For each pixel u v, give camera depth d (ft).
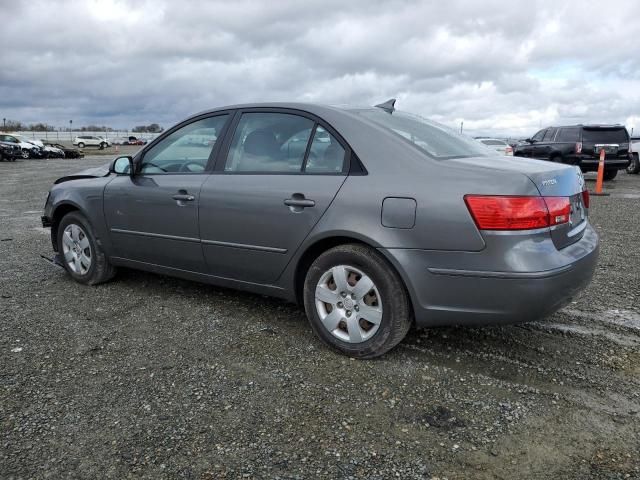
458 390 9.47
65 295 14.93
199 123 13.46
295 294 11.62
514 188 9.05
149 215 13.66
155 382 9.81
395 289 10.01
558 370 10.20
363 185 10.23
